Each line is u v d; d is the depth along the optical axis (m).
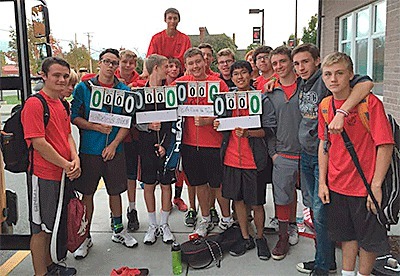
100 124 3.44
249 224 4.10
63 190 3.01
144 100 3.56
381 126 2.49
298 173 3.41
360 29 7.09
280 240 3.51
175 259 3.26
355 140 2.58
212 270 3.31
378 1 6.29
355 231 2.71
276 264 3.39
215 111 3.43
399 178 2.54
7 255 3.71
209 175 3.80
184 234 4.07
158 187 5.70
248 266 3.37
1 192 3.37
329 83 2.58
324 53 8.89
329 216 2.79
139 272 3.22
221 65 4.23
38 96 2.90
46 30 3.58
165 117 3.59
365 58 6.87
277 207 3.49
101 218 4.56
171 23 5.21
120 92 3.45
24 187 3.94
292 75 3.35
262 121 3.39
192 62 3.62
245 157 3.41
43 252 3.05
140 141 3.74
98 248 3.76
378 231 2.62
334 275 3.16
